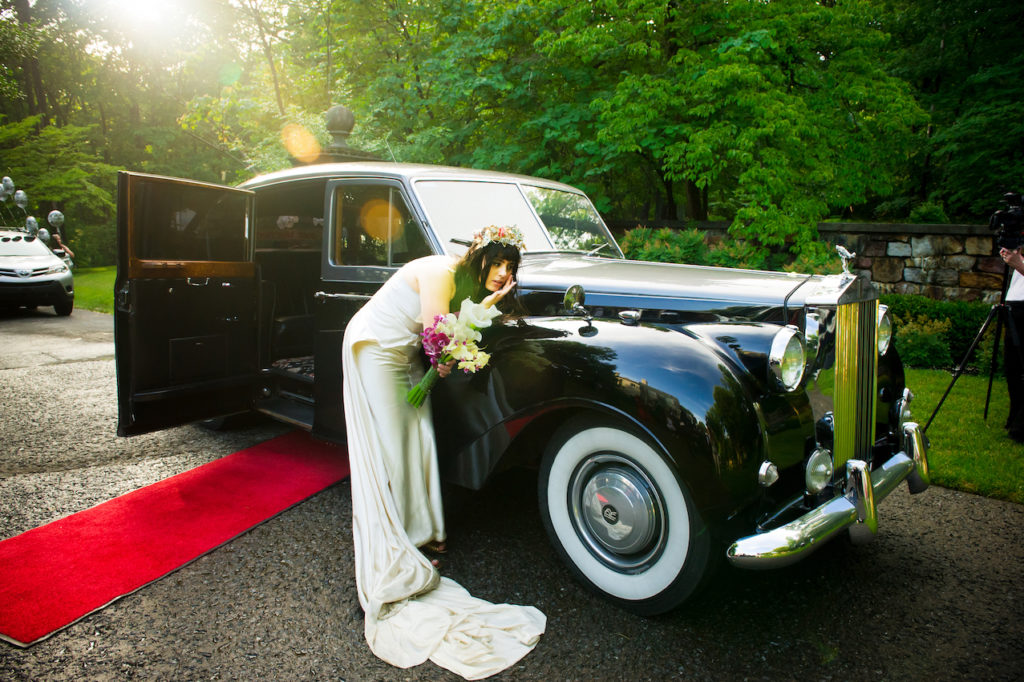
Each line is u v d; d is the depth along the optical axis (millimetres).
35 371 6750
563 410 2635
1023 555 2979
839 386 2514
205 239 3738
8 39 21109
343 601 2572
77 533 3107
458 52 10023
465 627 2320
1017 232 4273
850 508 2258
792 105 7949
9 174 18844
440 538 2908
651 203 15758
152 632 2352
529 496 3611
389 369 2746
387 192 3322
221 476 3836
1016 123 11344
